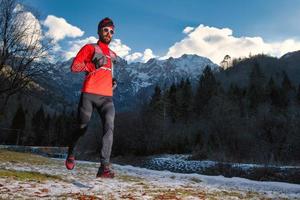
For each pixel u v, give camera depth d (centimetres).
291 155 3500
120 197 475
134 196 495
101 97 524
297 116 4769
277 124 4484
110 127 524
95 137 5166
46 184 564
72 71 520
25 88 3094
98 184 624
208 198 565
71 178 709
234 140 4347
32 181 588
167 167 3419
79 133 528
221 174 2541
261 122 4756
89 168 1555
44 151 5497
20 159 1720
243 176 2373
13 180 579
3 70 2906
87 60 528
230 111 6097
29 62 2909
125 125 5216
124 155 5028
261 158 3391
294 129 4088
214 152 3938
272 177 2173
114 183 679
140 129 5259
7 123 8206
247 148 3959
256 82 11000
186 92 9706
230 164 2667
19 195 431
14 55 2877
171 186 750
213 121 5484
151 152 5206
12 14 2833
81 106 522
